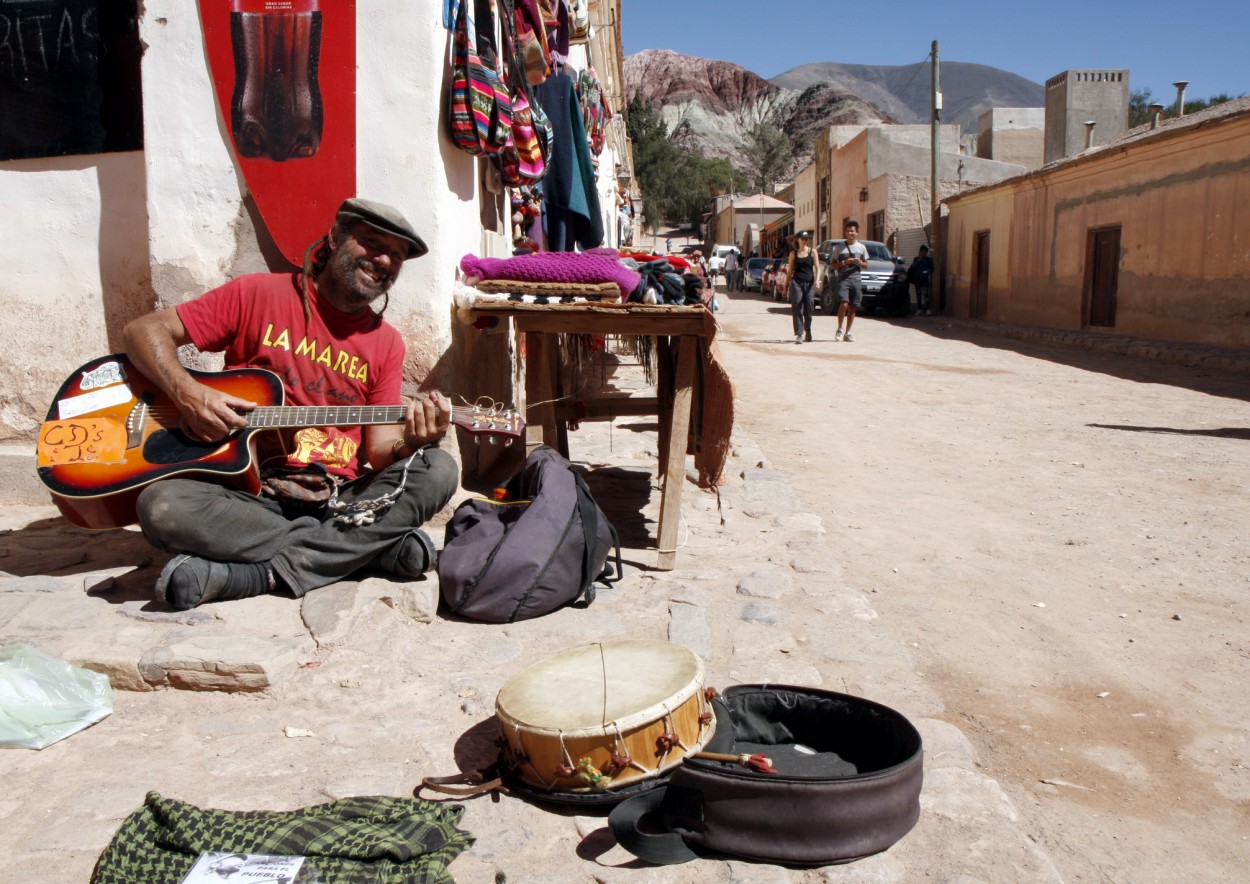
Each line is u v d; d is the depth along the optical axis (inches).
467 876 86.9
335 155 165.6
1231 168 541.3
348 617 129.1
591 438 283.7
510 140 196.5
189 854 85.2
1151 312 627.5
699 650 132.6
